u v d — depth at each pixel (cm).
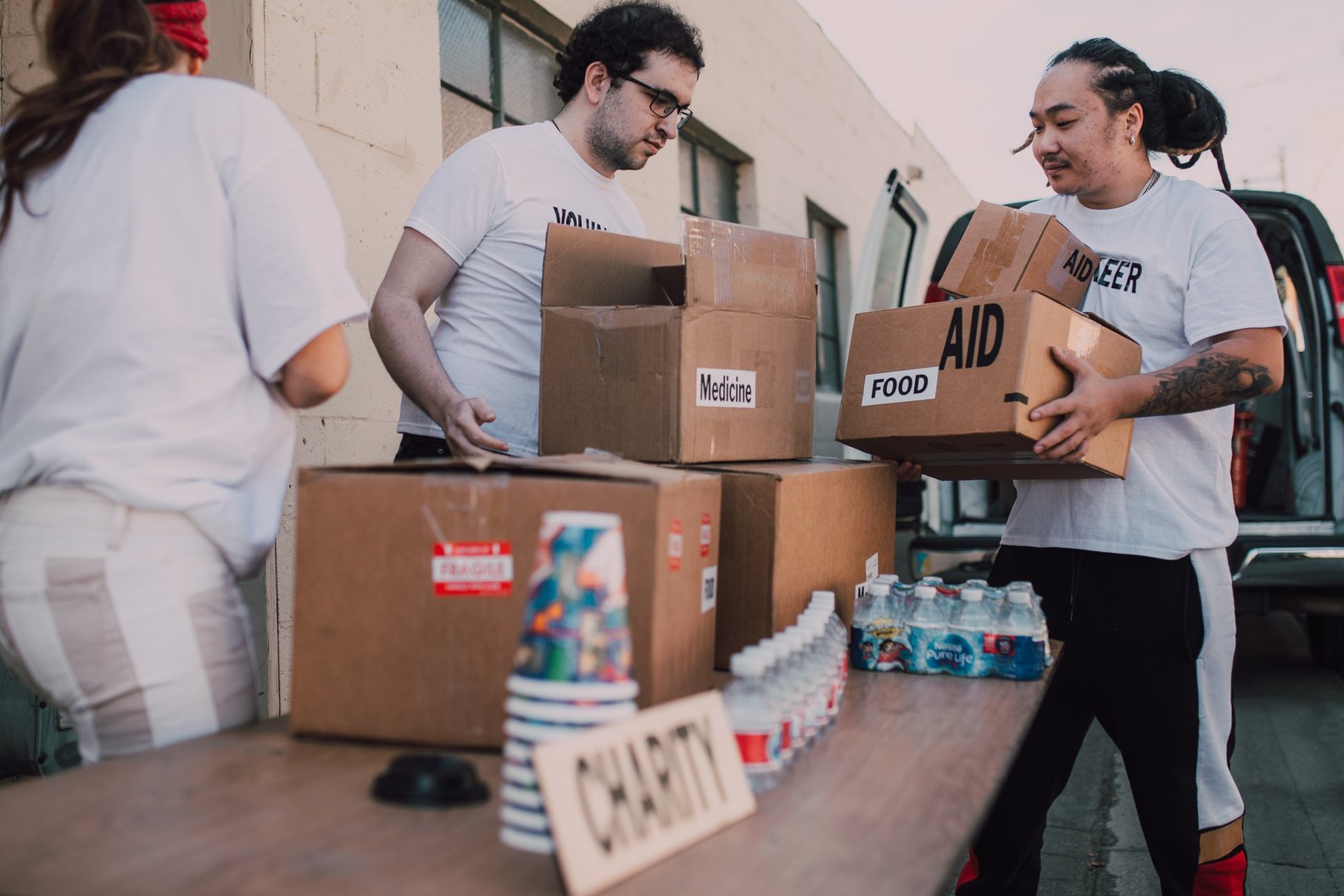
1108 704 197
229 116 125
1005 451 182
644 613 118
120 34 127
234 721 128
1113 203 204
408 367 201
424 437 221
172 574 121
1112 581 195
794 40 711
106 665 119
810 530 159
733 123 614
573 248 186
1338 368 419
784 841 92
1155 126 199
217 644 125
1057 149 199
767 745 106
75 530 119
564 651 90
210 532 124
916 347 180
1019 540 207
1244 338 184
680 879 84
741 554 151
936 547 420
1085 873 272
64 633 119
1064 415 172
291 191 126
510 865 86
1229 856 197
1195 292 190
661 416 163
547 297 183
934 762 115
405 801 99
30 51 273
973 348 173
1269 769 346
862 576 182
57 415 121
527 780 89
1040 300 169
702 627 134
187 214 122
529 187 220
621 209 242
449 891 81
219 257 124
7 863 85
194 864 85
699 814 93
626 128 225
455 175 215
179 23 136
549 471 123
